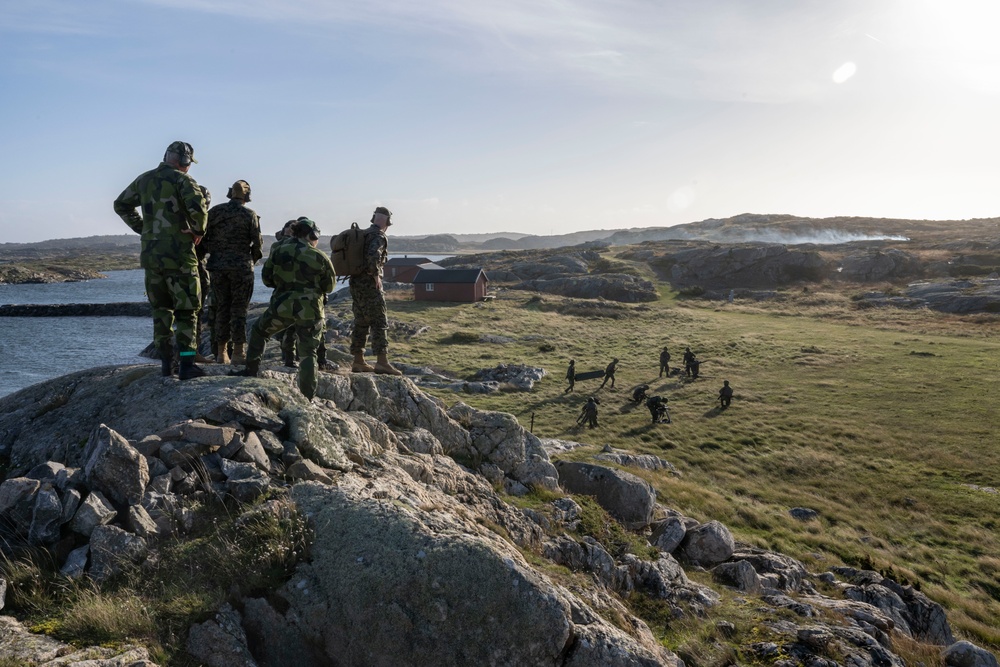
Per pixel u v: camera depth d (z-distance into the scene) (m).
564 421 28.44
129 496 4.72
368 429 7.44
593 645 4.52
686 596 7.85
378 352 9.27
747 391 34.03
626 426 27.61
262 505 5.04
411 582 4.43
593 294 84.44
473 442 9.63
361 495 5.36
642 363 42.38
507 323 59.34
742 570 9.39
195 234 6.38
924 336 51.09
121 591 4.21
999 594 14.24
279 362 9.16
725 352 45.44
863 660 6.63
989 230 139.88
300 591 4.50
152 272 6.38
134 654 3.75
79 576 4.26
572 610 4.84
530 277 103.94
